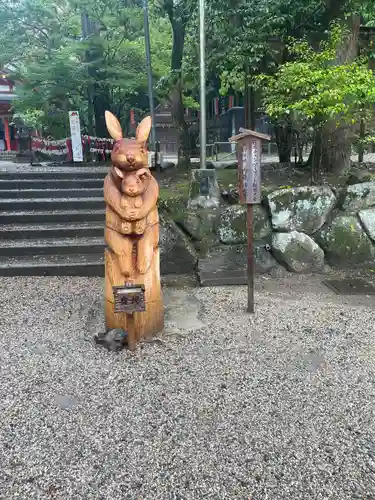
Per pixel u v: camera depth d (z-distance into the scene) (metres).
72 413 2.65
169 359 3.30
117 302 3.20
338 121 5.95
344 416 2.62
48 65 13.12
